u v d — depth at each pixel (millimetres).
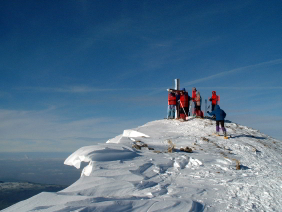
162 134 14992
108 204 4344
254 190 5801
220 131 16391
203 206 4812
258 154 12320
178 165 8492
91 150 8289
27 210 4340
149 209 4426
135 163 7742
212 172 7852
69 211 3973
